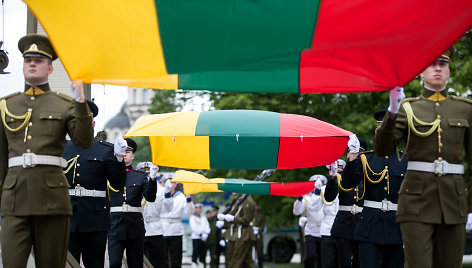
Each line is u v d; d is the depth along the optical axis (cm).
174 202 1981
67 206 827
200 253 2748
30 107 830
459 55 2423
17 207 803
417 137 839
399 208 844
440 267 843
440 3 659
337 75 820
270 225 2878
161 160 1426
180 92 3169
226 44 728
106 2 725
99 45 764
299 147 1352
